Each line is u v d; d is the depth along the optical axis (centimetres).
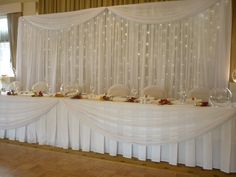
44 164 301
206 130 270
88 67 486
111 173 277
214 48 402
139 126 296
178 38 422
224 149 269
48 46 518
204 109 269
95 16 468
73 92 377
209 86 407
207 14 402
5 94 392
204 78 409
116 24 457
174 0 427
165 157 299
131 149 311
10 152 341
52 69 512
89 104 319
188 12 404
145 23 431
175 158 290
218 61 400
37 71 530
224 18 391
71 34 496
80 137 334
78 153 333
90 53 482
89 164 302
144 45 439
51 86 512
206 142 276
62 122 341
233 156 268
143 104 296
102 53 471
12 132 384
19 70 541
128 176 270
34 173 274
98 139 324
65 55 502
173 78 429
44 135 356
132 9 438
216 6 397
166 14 417
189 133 277
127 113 300
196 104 290
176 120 280
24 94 392
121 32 455
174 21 418
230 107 268
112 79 468
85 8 487
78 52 494
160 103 300
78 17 479
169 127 284
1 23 579
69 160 314
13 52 561
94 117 317
